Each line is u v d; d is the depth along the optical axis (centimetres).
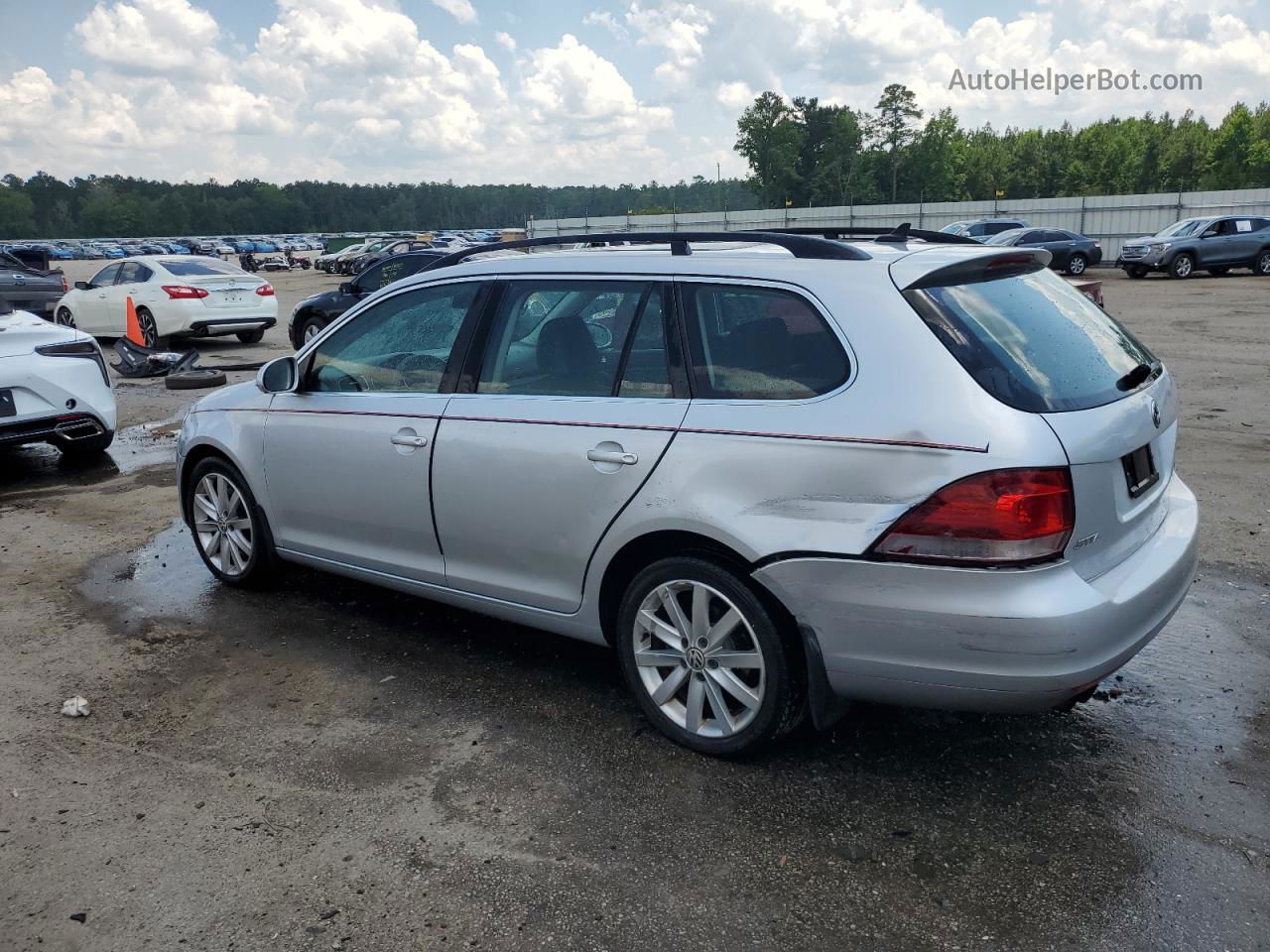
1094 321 342
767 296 317
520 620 386
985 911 261
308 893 274
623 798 316
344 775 335
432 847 294
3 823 310
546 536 358
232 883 279
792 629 313
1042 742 345
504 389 375
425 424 391
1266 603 461
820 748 343
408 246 4212
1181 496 362
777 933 254
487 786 325
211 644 448
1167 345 1348
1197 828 294
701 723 338
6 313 826
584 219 5656
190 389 1246
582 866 283
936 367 283
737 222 5162
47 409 761
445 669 416
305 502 450
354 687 401
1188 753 336
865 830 296
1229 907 259
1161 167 9975
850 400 291
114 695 399
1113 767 328
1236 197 3628
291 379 449
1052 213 4097
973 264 319
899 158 10688
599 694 391
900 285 299
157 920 264
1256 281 2531
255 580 502
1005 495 267
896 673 291
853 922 258
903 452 278
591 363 352
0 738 365
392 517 411
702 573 320
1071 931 252
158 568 554
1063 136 11606
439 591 409
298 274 5066
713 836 296
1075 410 285
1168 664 402
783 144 10694
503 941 254
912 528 277
